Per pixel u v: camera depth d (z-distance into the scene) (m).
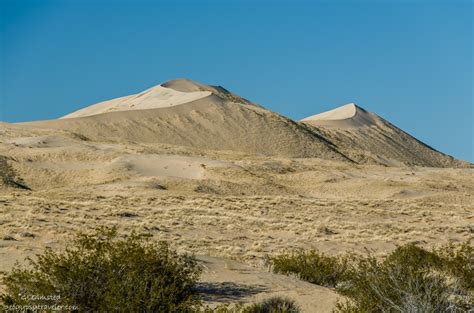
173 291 16.41
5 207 55.44
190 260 21.59
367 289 17.64
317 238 51.31
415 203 94.44
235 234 52.06
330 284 26.42
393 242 50.47
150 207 71.56
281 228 57.12
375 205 89.00
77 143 156.12
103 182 115.88
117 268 16.77
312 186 131.62
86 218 53.59
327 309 19.00
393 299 16.75
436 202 103.56
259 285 22.70
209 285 22.05
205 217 62.28
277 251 41.62
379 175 159.25
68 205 63.69
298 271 26.70
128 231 45.69
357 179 138.00
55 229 39.78
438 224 67.38
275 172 150.88
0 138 159.50
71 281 16.12
